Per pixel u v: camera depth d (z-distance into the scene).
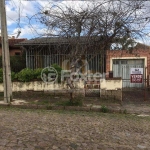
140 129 5.95
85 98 10.38
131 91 13.51
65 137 4.79
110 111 8.54
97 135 5.11
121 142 4.70
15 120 6.28
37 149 3.98
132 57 14.46
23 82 10.98
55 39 8.98
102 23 7.96
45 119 6.64
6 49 9.17
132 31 8.04
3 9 8.95
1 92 11.09
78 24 8.02
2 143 4.18
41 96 10.78
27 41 12.91
